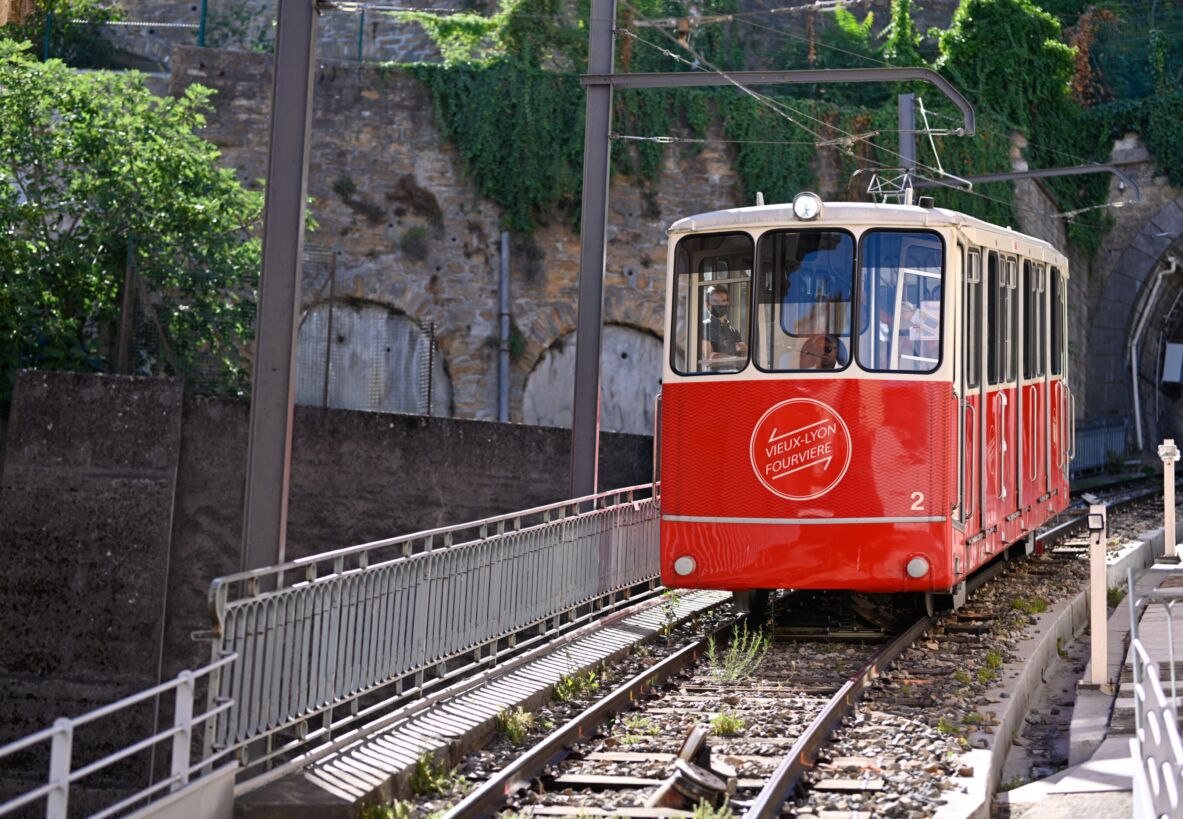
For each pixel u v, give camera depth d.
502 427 16.59
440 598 10.38
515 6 29.47
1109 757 8.64
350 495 16.22
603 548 14.31
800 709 10.08
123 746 13.39
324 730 8.70
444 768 8.57
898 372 12.28
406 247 28.20
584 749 8.92
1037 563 17.58
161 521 13.66
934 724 9.41
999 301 14.03
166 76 32.22
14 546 13.68
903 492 12.18
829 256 12.49
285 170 10.10
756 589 13.98
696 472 12.67
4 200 18.72
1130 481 34.03
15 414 13.73
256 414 9.91
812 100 31.28
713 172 30.05
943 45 36.16
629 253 29.44
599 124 16.55
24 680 13.57
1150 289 39.69
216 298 19.28
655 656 12.49
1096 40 40.44
